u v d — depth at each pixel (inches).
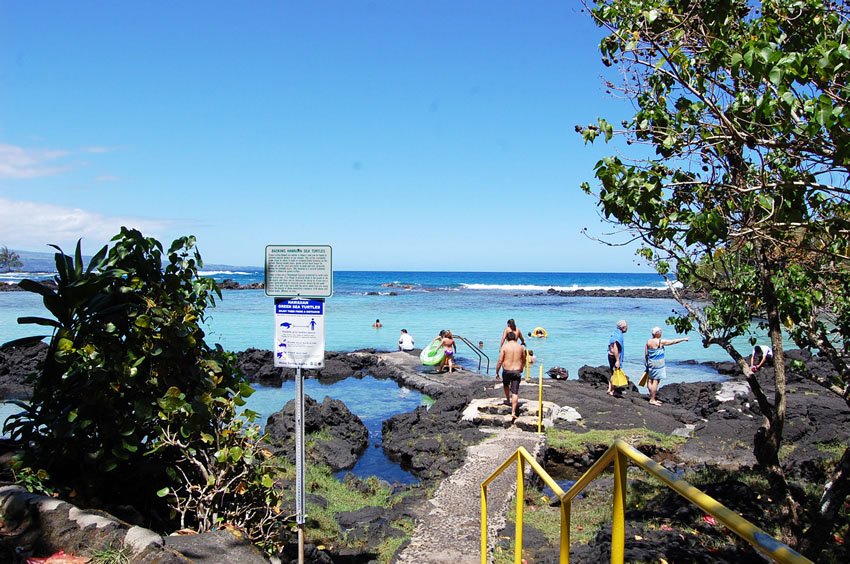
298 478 235.8
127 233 228.4
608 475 435.5
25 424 211.6
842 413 557.3
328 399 577.0
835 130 148.6
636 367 1069.8
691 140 195.0
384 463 506.3
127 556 156.3
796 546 239.5
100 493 214.4
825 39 163.0
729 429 544.7
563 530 151.4
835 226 185.0
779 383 268.5
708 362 1091.9
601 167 190.5
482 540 254.1
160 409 214.8
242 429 232.4
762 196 171.5
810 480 396.8
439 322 1768.0
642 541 246.1
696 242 190.7
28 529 163.2
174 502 215.6
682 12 200.7
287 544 267.0
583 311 2220.7
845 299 263.4
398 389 852.0
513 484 385.4
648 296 3184.1
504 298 3016.7
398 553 283.6
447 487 382.0
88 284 213.5
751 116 180.7
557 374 900.6
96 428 213.8
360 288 3932.1
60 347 201.0
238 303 2396.7
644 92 222.5
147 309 218.7
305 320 239.0
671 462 481.4
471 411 590.6
